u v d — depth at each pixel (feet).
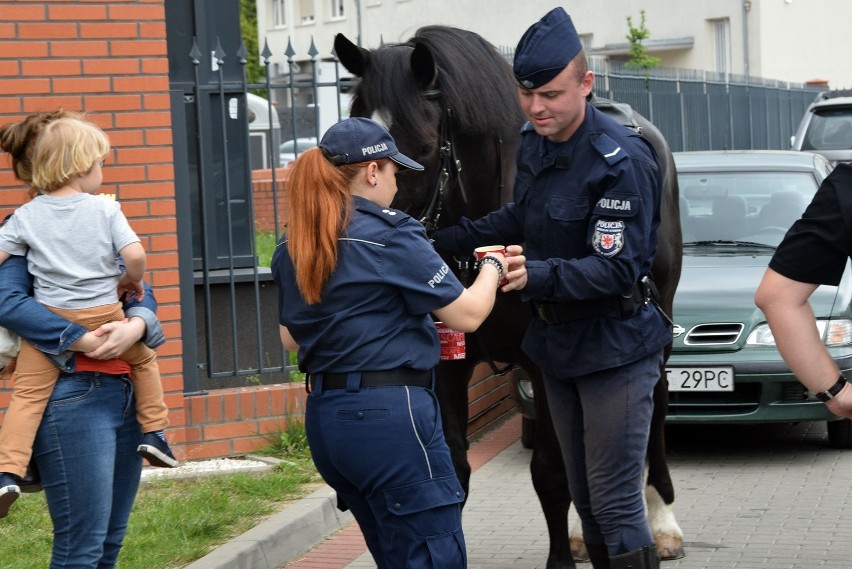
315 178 12.80
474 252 14.33
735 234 29.40
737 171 30.94
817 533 20.49
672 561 19.17
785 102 82.69
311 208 12.75
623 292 14.02
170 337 24.09
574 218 14.07
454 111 15.71
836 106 60.59
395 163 13.23
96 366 14.06
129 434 14.66
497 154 16.46
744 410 25.41
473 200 16.46
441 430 13.15
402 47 15.94
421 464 12.80
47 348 13.74
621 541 14.47
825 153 58.54
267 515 20.63
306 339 13.14
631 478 14.48
